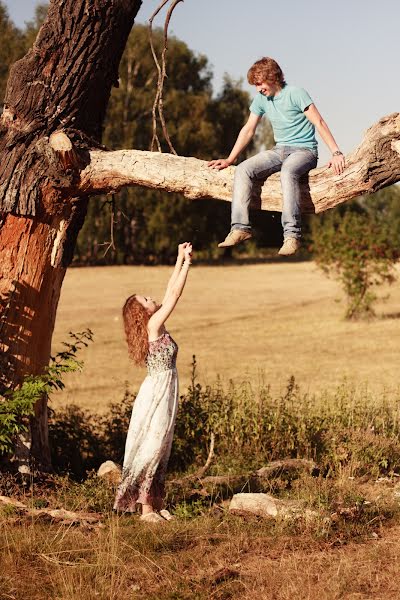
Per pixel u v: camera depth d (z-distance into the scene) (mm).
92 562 5898
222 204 71688
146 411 7012
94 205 65875
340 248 32281
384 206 76312
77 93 8484
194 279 59281
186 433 10102
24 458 8656
